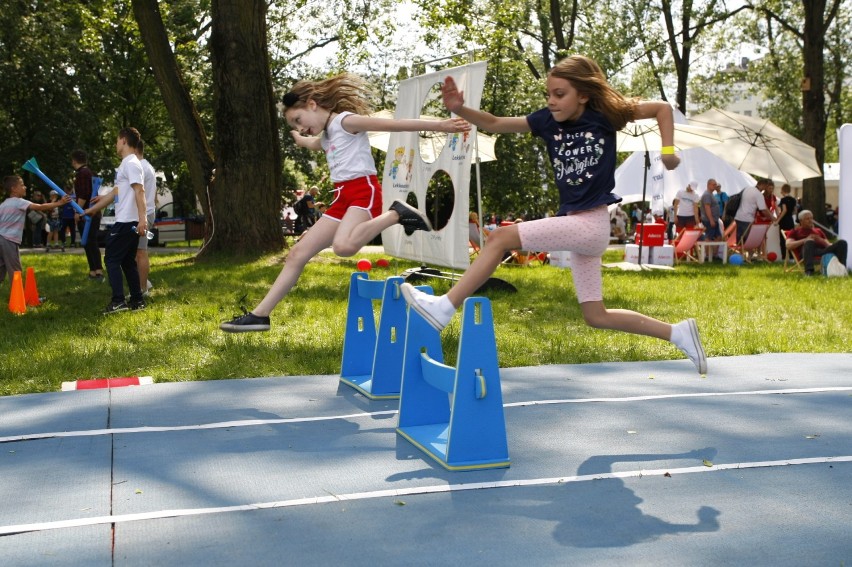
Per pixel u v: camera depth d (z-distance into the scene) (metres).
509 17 26.08
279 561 3.20
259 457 4.53
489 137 17.91
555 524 3.57
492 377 4.39
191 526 3.54
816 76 27.38
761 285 13.36
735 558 3.23
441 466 4.38
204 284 12.24
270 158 16.52
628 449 4.70
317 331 8.50
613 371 6.96
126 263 9.79
